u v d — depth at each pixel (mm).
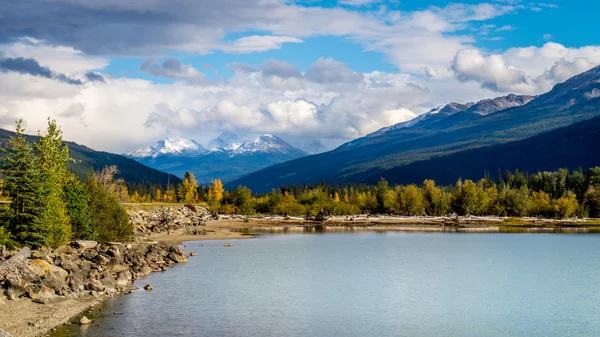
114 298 58562
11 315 47156
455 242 136750
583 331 50906
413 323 52750
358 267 89000
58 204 77250
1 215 71250
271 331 48438
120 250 81375
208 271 81000
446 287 72000
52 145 89312
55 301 53438
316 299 62562
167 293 62812
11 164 73062
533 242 137750
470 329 51000
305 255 104438
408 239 144625
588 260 101562
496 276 81750
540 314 57250
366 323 52250
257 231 165875
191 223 176875
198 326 49031
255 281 73250
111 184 137625
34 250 69125
